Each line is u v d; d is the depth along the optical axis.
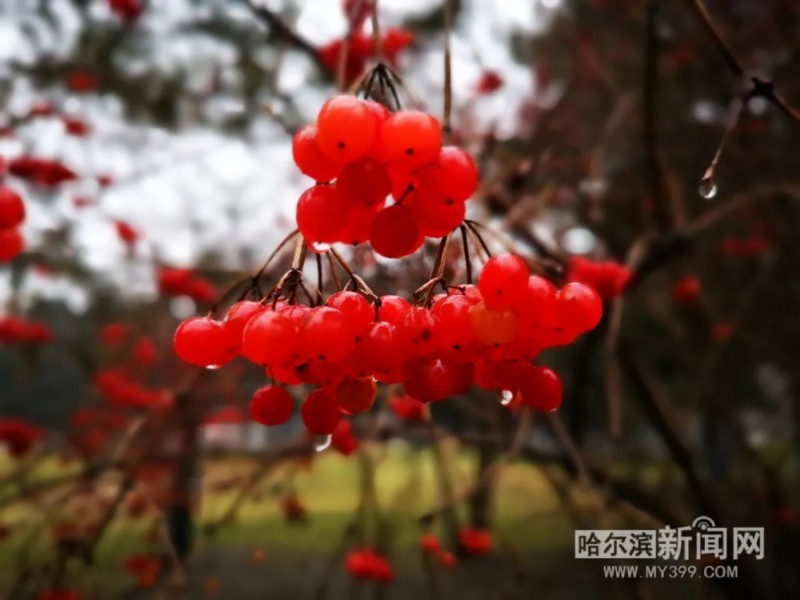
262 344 1.31
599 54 5.58
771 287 5.46
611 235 4.00
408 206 1.33
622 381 5.33
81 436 6.00
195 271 5.16
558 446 3.79
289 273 1.48
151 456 3.82
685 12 5.23
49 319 5.97
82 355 5.72
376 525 4.23
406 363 1.48
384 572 4.00
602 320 3.48
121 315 6.37
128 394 5.81
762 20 5.42
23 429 5.39
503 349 1.42
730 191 5.20
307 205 1.28
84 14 4.66
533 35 5.41
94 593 4.20
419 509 4.60
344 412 1.59
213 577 5.59
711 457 6.38
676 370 6.54
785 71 5.45
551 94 5.51
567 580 4.56
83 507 3.99
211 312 1.52
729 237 5.36
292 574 6.00
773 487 4.69
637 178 5.05
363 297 1.43
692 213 5.20
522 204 3.15
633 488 3.84
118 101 4.84
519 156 4.44
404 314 1.44
